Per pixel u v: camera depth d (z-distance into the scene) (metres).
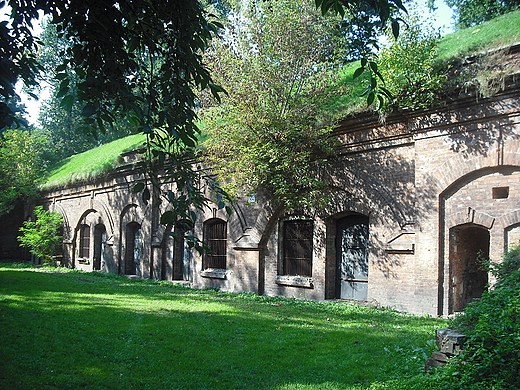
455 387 4.59
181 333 8.12
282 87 12.67
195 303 12.10
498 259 9.29
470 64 10.13
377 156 11.80
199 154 15.50
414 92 10.56
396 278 11.02
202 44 4.88
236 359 6.62
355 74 4.20
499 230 9.34
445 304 10.03
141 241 21.17
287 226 14.41
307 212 13.57
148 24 4.80
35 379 5.55
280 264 14.36
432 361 5.60
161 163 4.16
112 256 22.73
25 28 4.85
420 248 10.52
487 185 9.62
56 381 5.52
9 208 28.89
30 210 30.20
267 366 6.33
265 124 12.53
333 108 12.82
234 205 15.88
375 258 11.57
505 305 5.51
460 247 10.44
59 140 42.22
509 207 9.25
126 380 5.63
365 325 9.07
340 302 12.14
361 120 11.86
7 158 27.77
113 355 6.67
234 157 13.37
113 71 4.48
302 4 12.70
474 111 9.79
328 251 12.96
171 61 4.83
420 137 10.73
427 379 4.96
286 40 12.62
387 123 11.47
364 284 12.41
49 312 9.71
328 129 11.97
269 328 8.77
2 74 3.44
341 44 12.68
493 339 4.91
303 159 12.39
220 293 14.91
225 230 16.73
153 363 6.36
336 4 4.29
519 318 5.14
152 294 14.04
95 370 5.99
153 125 4.45
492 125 9.55
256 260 14.84
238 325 8.98
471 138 9.85
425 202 10.52
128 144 24.83
